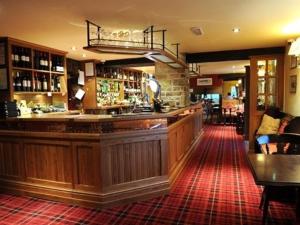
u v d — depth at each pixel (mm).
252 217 2779
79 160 3152
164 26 3863
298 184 1759
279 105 5812
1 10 3031
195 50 6094
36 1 2762
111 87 8070
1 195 3553
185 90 6406
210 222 2691
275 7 3062
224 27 3979
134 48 3703
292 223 2617
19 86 4496
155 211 2965
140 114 3369
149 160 3361
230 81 14086
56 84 5457
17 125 3518
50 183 3350
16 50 4508
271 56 5789
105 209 3047
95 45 3510
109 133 3062
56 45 5008
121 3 2877
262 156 2436
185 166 4664
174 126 3945
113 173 3133
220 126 10555
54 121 3225
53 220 2812
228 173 4242
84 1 2797
